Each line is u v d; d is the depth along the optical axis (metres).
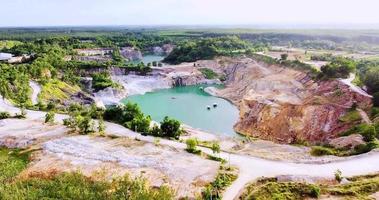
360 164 76.94
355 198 60.94
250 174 73.06
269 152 92.19
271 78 177.25
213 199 62.72
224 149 95.44
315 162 79.69
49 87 159.50
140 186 58.72
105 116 118.19
